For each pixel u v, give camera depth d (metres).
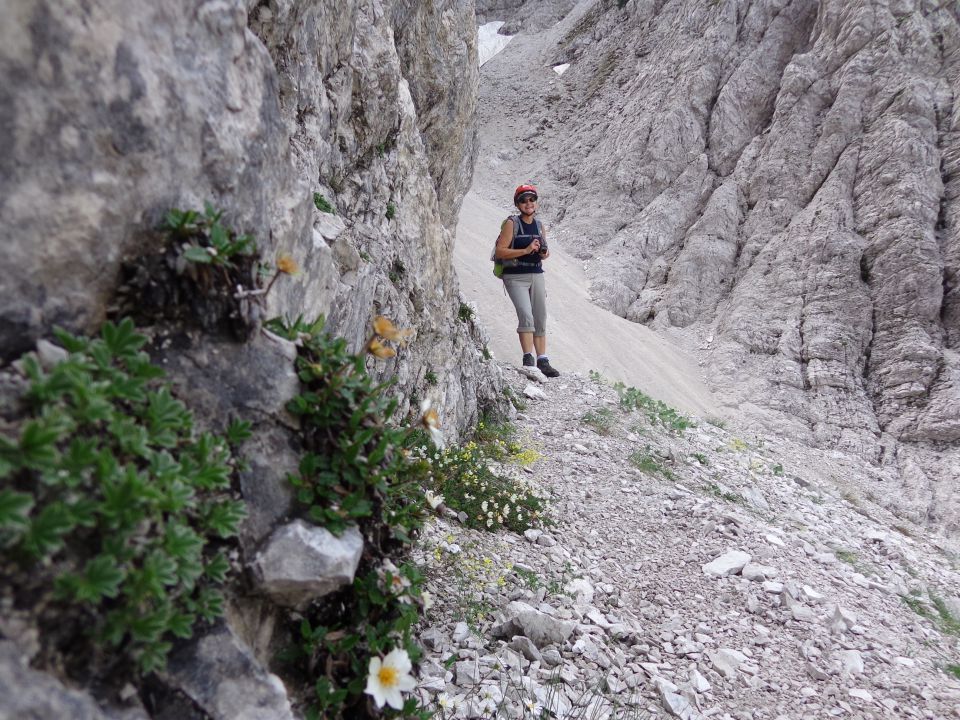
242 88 2.22
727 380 20.56
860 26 24.69
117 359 1.67
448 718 2.59
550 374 9.70
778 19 28.66
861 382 19.62
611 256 26.97
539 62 44.25
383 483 2.14
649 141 29.75
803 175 24.22
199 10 2.03
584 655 3.31
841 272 20.92
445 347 6.37
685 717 3.05
